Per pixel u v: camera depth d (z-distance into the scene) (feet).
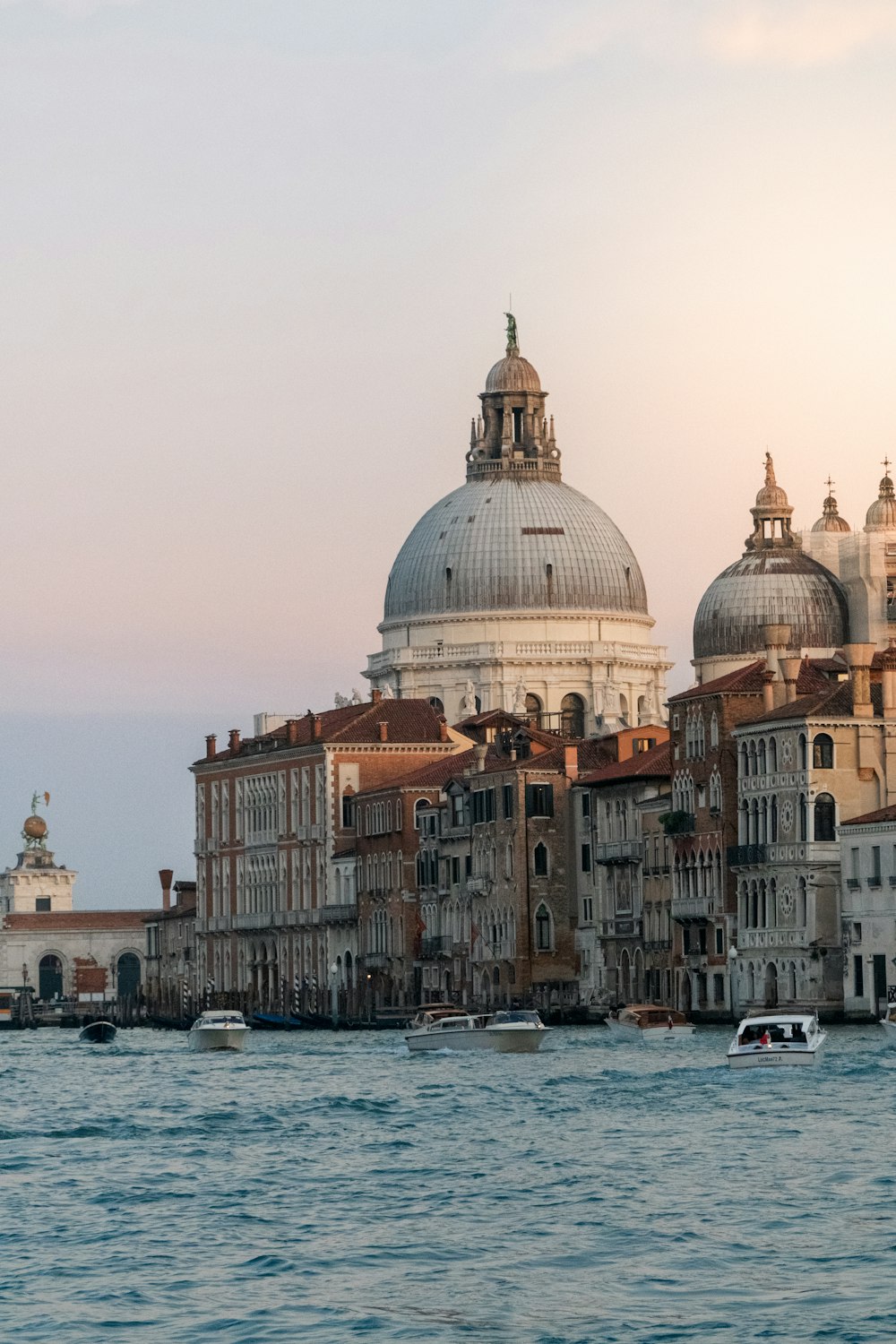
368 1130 549.95
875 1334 329.93
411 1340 331.57
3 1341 333.62
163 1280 367.45
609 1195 435.12
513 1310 346.74
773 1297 350.43
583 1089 629.51
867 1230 394.11
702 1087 623.77
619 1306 347.97
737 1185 442.09
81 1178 474.08
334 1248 390.01
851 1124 529.45
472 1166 479.41
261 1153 510.99
